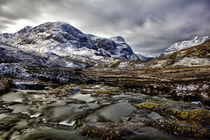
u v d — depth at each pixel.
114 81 48.84
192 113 15.20
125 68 120.06
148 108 18.81
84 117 15.81
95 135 11.33
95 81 50.16
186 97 23.94
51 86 35.47
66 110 18.12
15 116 15.29
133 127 12.86
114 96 27.64
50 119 14.96
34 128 12.58
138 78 53.50
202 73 43.75
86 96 27.12
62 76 51.12
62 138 10.82
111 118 15.60
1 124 13.03
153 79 46.72
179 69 61.78
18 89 29.22
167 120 14.28
